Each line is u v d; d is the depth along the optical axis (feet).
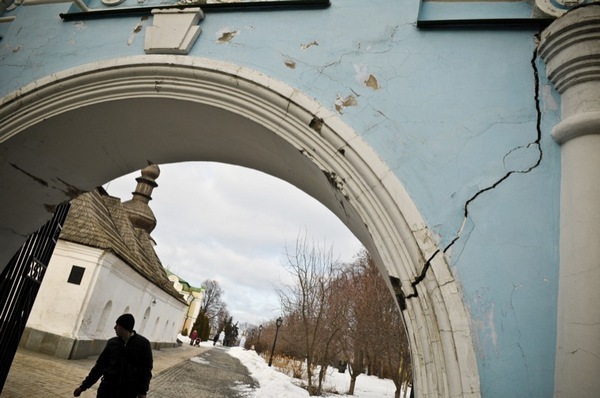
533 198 5.82
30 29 9.70
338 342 47.91
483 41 7.04
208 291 234.38
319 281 43.52
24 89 8.71
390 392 55.42
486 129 6.37
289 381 50.26
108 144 10.03
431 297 5.54
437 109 6.67
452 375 5.11
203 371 49.78
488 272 5.54
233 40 8.13
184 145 10.14
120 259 38.96
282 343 88.33
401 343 38.32
